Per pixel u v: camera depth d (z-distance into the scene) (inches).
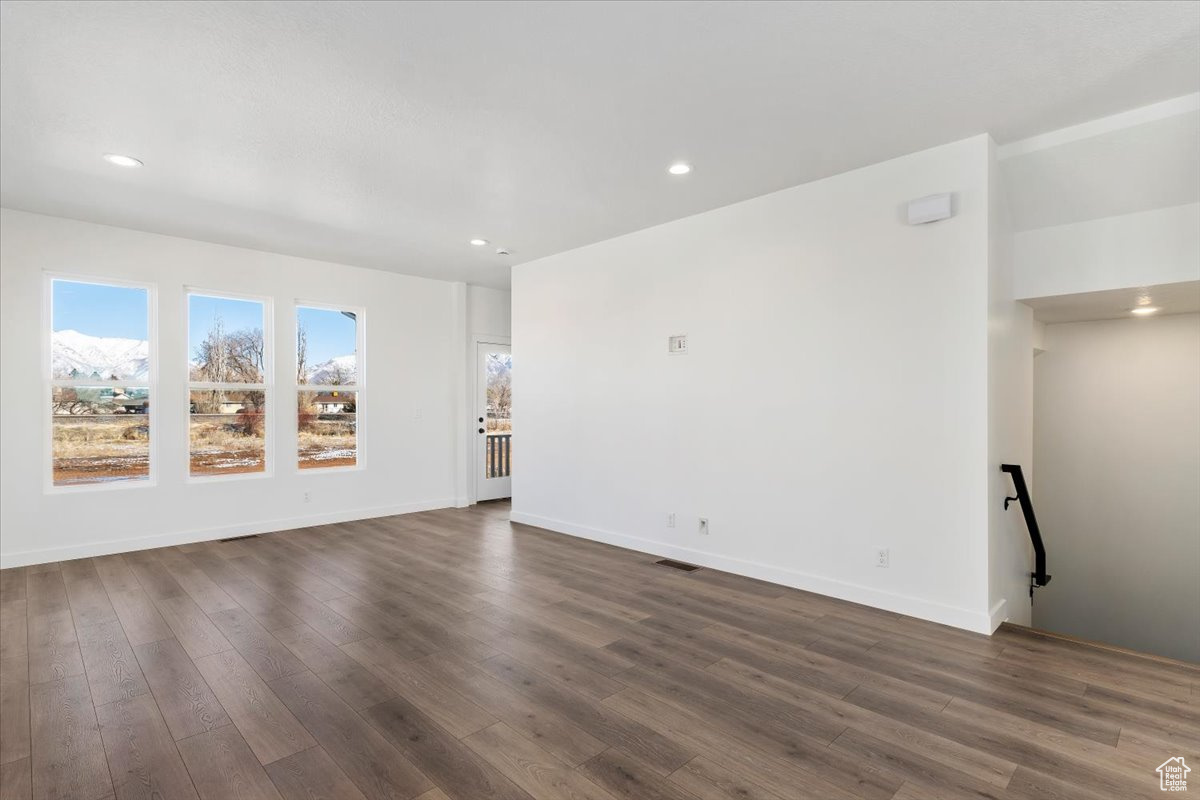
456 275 255.0
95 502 181.0
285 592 147.2
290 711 90.7
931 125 117.4
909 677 102.1
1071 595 193.8
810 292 147.2
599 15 83.8
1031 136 121.9
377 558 179.5
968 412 122.7
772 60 95.3
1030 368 155.6
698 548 171.6
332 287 231.5
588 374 205.6
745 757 79.3
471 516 246.8
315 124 116.6
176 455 195.8
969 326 122.5
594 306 203.5
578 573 163.8
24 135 120.4
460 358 269.0
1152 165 114.8
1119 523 185.8
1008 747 81.4
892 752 80.4
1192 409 174.7
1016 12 83.0
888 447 133.9
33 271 170.9
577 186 150.3
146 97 106.0
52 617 129.7
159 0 79.9
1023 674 103.0
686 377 174.9
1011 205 132.7
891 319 133.4
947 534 125.6
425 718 88.7
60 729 85.4
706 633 121.6
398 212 169.8
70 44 89.9
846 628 123.8
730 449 163.9
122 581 155.7
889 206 133.8
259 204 162.4
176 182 146.3
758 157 132.6
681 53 93.4
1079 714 89.9
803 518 148.5
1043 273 135.0
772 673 103.7
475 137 122.4
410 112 112.0
